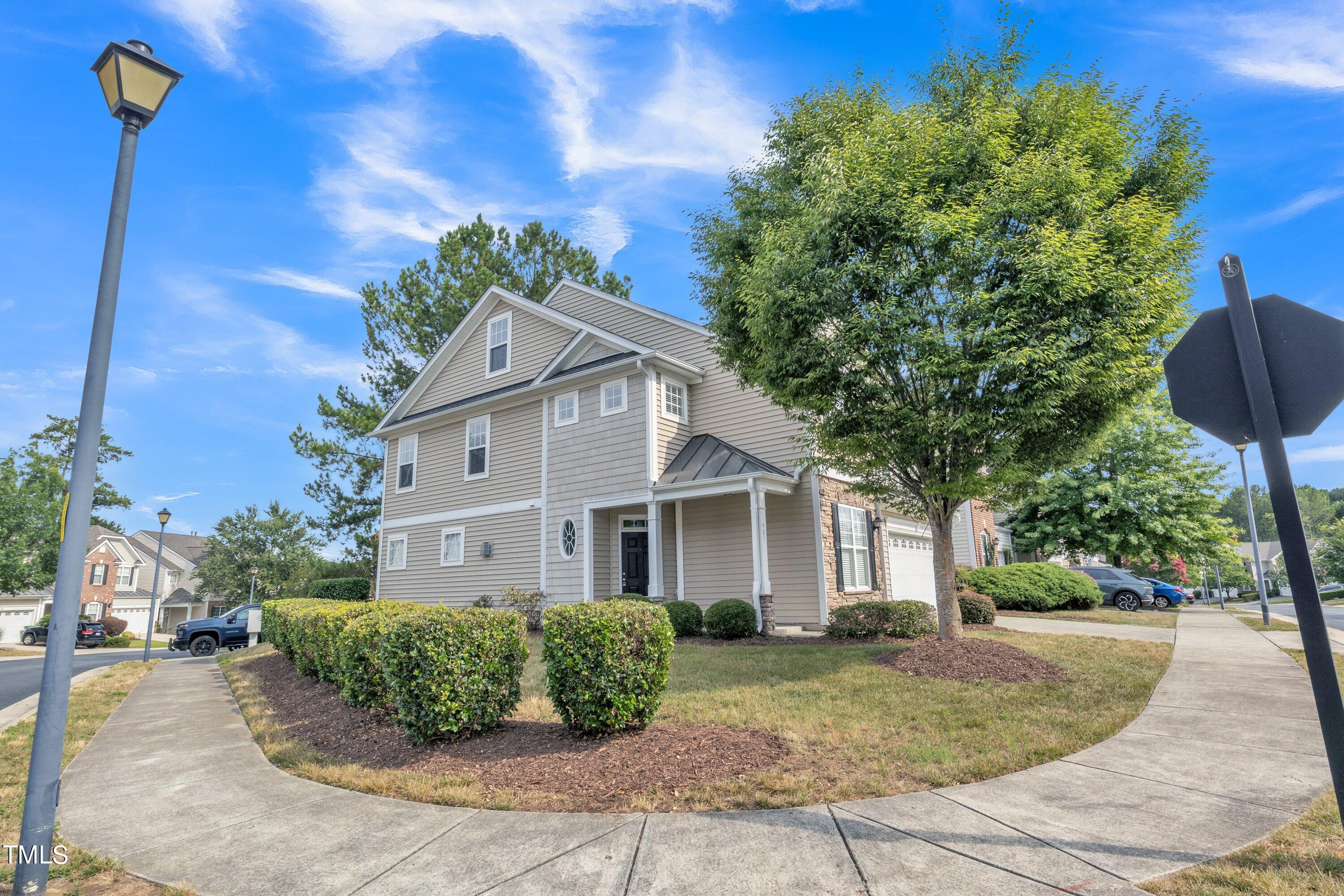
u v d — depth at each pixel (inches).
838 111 406.6
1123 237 326.0
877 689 293.1
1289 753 203.8
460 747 231.9
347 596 941.2
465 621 241.1
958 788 179.9
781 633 523.2
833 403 362.0
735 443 609.0
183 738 285.6
